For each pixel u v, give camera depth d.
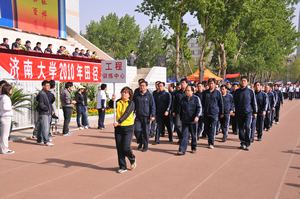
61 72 17.77
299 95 48.78
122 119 7.61
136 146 11.00
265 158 9.35
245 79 10.79
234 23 26.47
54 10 25.45
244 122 10.64
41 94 10.95
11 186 6.80
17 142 11.55
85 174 7.67
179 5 24.47
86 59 19.88
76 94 14.91
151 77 28.88
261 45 43.06
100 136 12.96
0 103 9.65
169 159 9.17
